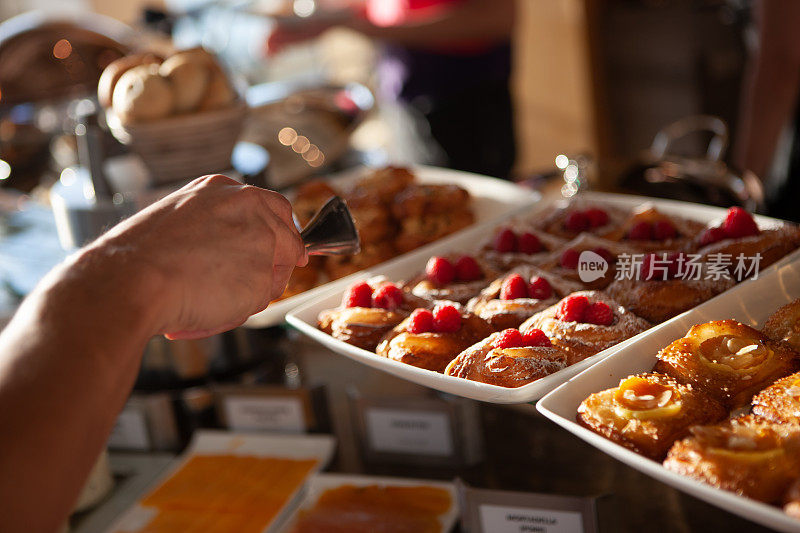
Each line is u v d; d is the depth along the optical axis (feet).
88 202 5.12
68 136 7.16
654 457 2.66
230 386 4.87
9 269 5.77
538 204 5.29
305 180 6.41
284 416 4.85
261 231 2.63
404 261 4.66
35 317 2.02
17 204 7.07
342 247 3.30
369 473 4.53
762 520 2.21
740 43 11.76
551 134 15.93
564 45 14.90
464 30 8.23
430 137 8.96
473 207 5.59
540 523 3.58
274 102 7.11
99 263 2.21
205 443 4.94
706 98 12.61
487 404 4.37
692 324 3.31
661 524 3.53
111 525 4.37
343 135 7.07
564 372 3.08
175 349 4.86
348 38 17.69
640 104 14.03
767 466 2.40
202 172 5.16
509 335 3.30
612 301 3.57
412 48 8.54
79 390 1.90
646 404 2.76
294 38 8.50
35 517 1.77
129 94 4.87
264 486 4.46
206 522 4.25
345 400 4.94
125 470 4.88
